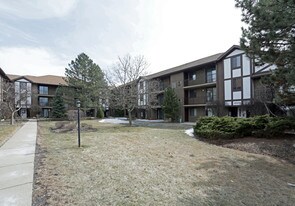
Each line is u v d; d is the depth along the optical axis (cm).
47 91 4634
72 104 3591
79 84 3550
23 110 4159
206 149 921
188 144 1030
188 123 2508
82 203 376
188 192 453
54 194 409
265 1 623
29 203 367
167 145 993
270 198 452
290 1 565
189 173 584
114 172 563
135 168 607
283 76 718
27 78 4259
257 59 788
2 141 1056
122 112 4462
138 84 2358
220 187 495
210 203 409
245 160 752
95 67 3678
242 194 463
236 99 2045
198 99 2650
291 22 584
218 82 2262
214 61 2289
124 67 2252
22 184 458
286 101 864
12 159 682
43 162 645
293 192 488
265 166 686
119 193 427
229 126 1105
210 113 2478
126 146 948
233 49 2080
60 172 550
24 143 1009
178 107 2777
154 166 635
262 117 1069
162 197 419
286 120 959
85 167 600
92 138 1191
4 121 2844
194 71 2742
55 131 1606
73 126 1778
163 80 3309
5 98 2580
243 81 1980
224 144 1021
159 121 2942
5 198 386
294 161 734
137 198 407
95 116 3906
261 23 657
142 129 1750
